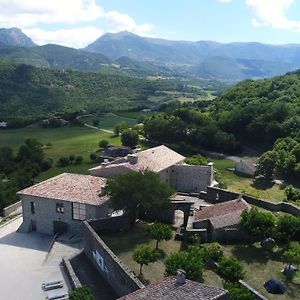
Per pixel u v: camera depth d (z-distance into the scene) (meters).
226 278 36.69
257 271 39.25
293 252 39.12
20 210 69.38
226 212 48.62
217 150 134.00
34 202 55.75
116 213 55.75
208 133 134.00
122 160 70.50
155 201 49.09
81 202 52.91
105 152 119.94
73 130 170.88
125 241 46.78
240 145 135.75
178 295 25.81
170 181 72.06
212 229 45.91
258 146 134.75
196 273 35.72
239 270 36.84
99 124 183.75
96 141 146.50
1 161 111.81
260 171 104.88
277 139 125.62
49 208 55.06
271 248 43.31
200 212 51.06
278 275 38.56
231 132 142.12
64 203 54.06
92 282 40.66
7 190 78.00
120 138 144.62
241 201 50.19
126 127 154.75
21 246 52.03
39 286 41.53
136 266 40.81
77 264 44.78
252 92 171.62
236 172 110.38
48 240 53.75
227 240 45.66
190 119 149.25
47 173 110.19
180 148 133.25
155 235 44.19
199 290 26.17
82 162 119.62
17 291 40.72
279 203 54.59
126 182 49.31
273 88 169.38
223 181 96.44
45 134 164.00
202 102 197.25
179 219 53.53
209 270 39.50
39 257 48.56
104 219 48.50
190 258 37.06
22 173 102.38
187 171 71.56
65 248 50.06
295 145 112.75
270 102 147.75
